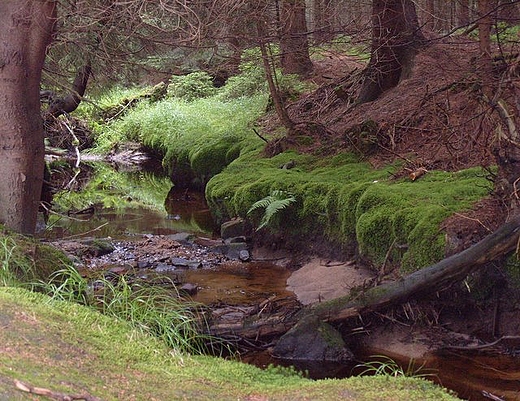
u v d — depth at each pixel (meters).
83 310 4.51
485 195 6.97
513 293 6.02
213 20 6.32
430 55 11.73
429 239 6.39
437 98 10.04
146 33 7.40
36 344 3.63
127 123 20.38
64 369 3.41
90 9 6.15
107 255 9.35
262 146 12.31
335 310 6.04
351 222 7.86
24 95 6.34
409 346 6.00
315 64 16.20
